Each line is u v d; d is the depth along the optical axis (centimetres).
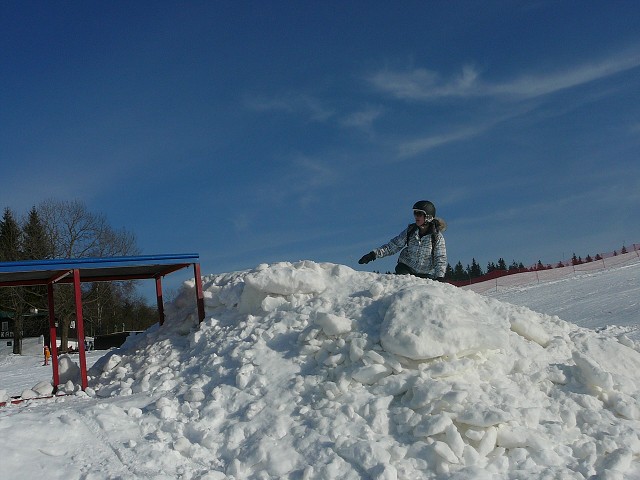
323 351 528
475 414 421
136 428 464
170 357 643
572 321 1371
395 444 417
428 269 725
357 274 666
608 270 2606
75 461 406
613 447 427
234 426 455
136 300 4812
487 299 643
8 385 1453
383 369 484
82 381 678
